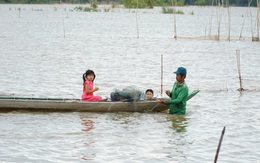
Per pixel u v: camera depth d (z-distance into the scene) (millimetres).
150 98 23516
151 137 19016
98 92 28641
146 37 72875
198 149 17672
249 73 37812
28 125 20234
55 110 22641
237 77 35719
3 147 17266
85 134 19188
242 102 26328
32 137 18562
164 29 92812
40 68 37969
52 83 31453
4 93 27406
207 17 142250
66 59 44156
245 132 20109
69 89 29453
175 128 20453
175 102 22469
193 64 42719
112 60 44312
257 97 27859
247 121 22031
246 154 17250
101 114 22516
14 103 22375
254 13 168875
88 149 17328
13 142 17906
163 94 28672
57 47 54625
